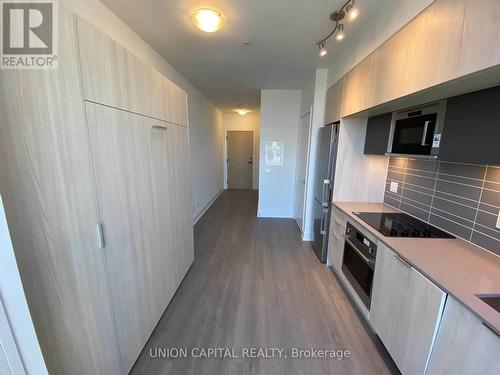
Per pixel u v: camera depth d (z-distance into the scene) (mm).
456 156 1287
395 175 2357
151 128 1683
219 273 2650
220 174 7184
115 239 1294
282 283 2465
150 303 1720
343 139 2559
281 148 4480
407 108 1759
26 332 653
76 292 1028
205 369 1513
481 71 905
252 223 4391
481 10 895
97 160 1137
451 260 1276
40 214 865
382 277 1572
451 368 1010
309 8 1746
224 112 7238
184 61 2867
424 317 1170
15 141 785
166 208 1978
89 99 1073
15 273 615
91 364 1136
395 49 1493
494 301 957
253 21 1939
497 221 1318
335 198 2691
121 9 1800
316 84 3141
